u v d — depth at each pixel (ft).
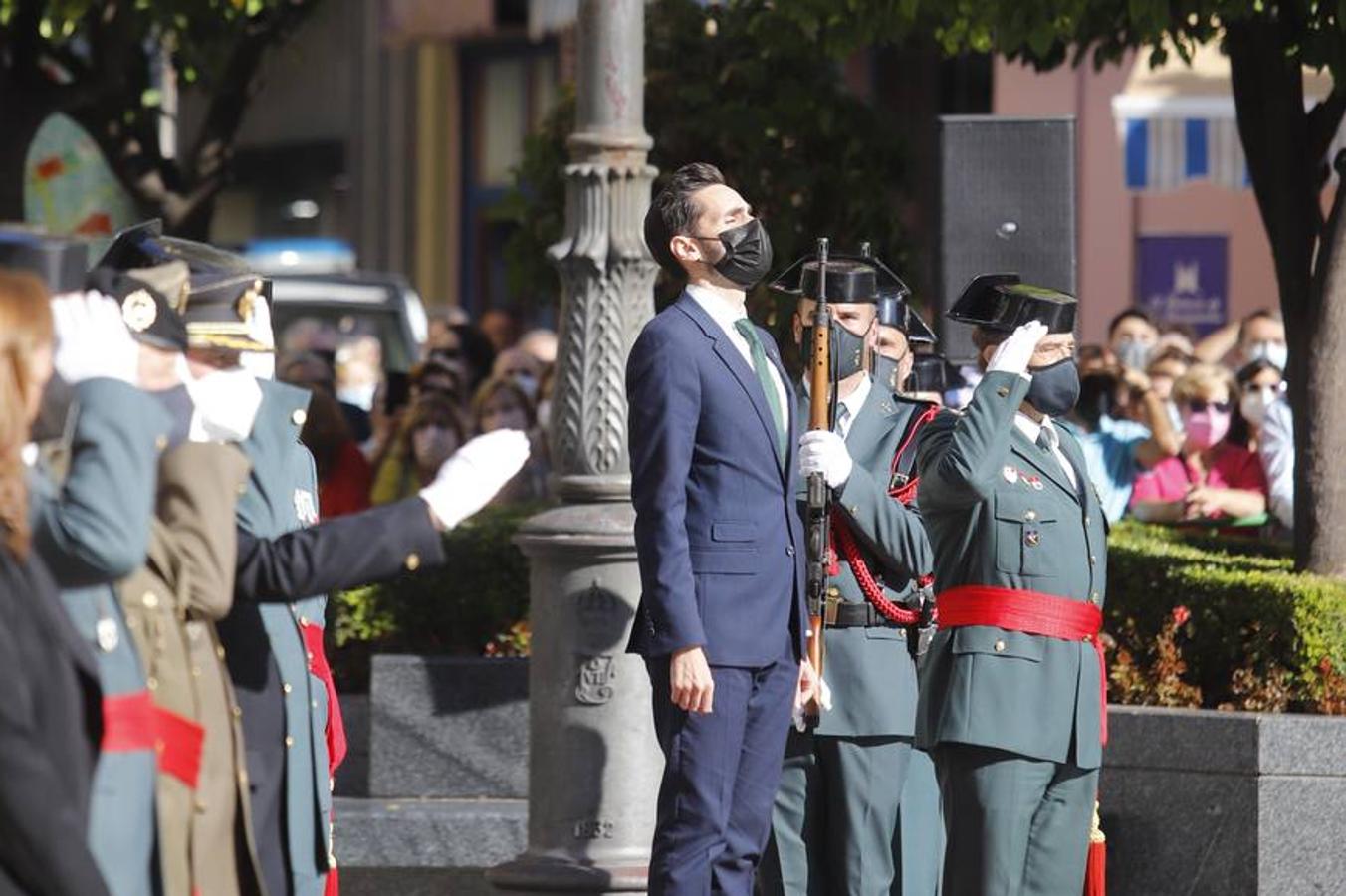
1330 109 78.54
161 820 43.06
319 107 251.39
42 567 38.70
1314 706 68.59
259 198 260.01
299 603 51.21
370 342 129.59
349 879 73.26
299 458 51.16
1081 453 57.93
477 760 75.92
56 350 41.09
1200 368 92.43
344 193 248.93
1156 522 91.56
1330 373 74.02
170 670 43.50
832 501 58.13
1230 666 70.49
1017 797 55.83
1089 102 158.71
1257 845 66.39
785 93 94.22
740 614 55.31
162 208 117.60
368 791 76.54
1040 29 75.92
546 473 103.65
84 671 39.27
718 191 56.44
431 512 44.78
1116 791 69.10
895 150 96.84
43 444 40.98
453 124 236.43
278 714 47.85
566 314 64.03
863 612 59.11
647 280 63.98
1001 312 57.16
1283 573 71.97
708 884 55.11
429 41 226.17
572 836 63.62
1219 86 124.06
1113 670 71.46
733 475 55.62
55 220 120.57
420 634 79.25
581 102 63.98
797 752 59.16
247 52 116.98
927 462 57.21
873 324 60.70
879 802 59.52
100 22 110.32
